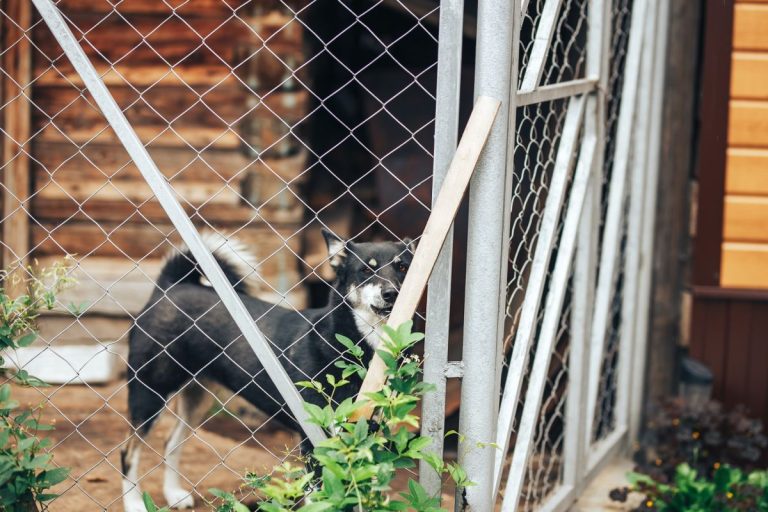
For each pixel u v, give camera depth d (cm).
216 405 356
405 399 230
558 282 278
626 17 350
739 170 350
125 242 430
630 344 341
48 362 399
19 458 241
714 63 348
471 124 237
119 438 336
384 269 283
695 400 342
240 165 421
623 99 323
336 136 559
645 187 340
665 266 353
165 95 423
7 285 403
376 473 227
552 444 346
